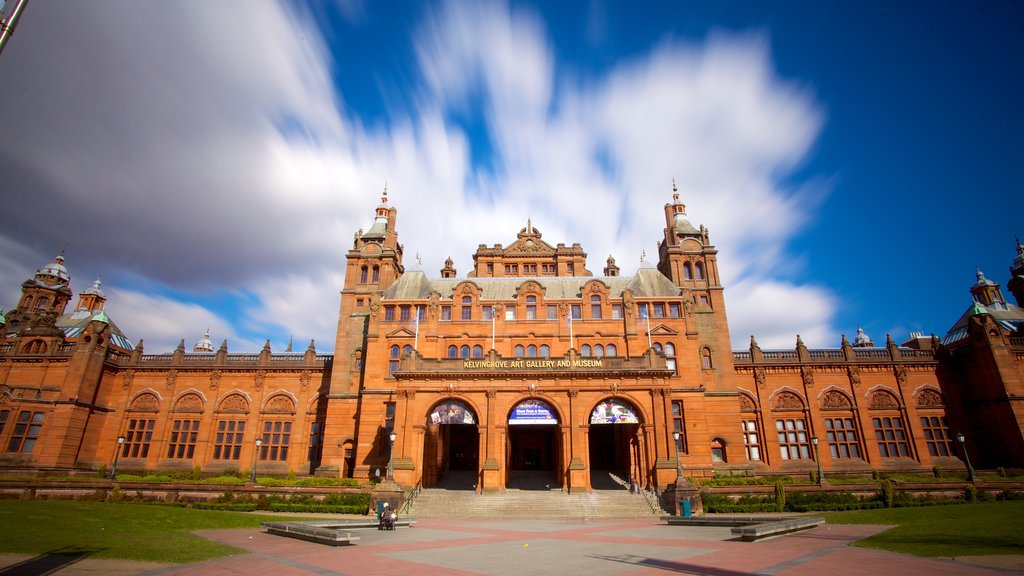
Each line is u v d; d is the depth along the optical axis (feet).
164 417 214.90
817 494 129.80
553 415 153.69
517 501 134.51
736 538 81.97
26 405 195.11
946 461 193.98
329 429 194.08
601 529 99.35
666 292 199.00
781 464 196.65
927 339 249.75
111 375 219.20
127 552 66.54
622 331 190.08
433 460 165.58
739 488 133.49
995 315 221.46
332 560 63.36
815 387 205.67
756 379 206.69
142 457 211.20
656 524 109.09
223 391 217.77
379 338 191.42
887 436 200.44
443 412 155.74
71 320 257.96
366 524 101.60
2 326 223.30
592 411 152.66
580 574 52.95
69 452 195.83
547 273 237.66
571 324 190.19
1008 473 164.55
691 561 59.98
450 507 133.18
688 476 169.68
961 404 201.57
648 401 151.53
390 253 217.36
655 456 146.30
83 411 203.51
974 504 119.85
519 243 243.19
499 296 202.59
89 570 56.34
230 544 76.95
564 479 147.13
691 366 185.37
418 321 193.77
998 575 49.67
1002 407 185.68
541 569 56.08
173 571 56.59
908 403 201.87
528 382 154.30
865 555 62.18
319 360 221.46
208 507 133.59
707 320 200.75
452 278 231.50
